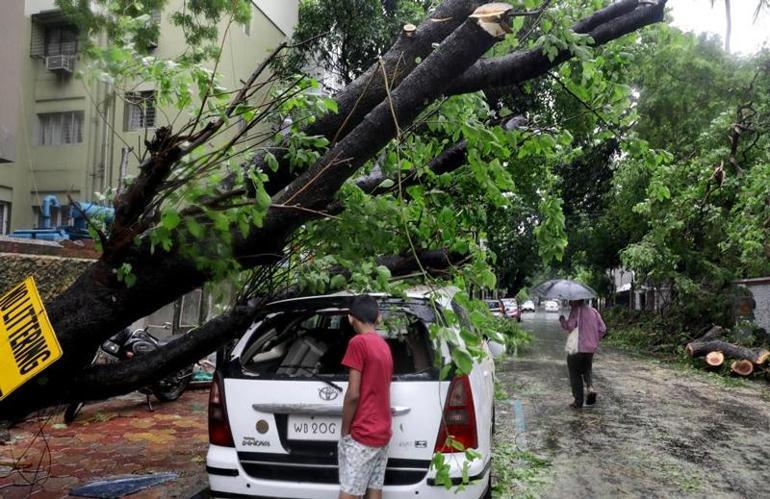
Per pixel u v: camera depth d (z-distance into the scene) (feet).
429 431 12.12
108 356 26.16
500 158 12.46
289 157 11.40
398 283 13.33
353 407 11.44
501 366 46.62
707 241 57.41
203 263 9.88
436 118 12.50
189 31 21.79
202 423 24.12
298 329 15.02
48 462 18.60
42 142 52.95
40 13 52.85
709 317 58.80
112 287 10.31
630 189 67.05
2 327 10.32
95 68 10.73
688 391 36.70
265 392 12.70
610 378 42.06
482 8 10.16
